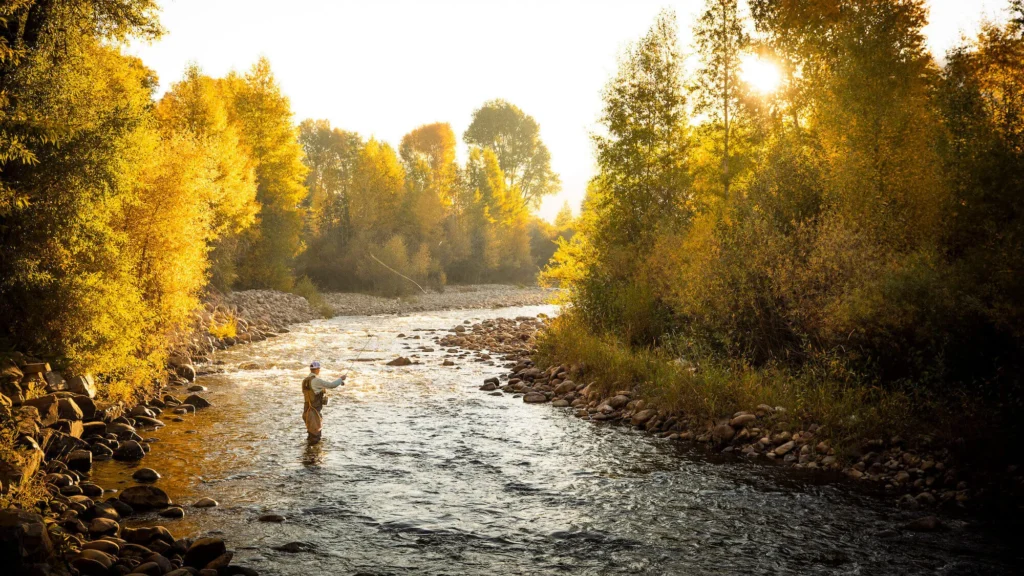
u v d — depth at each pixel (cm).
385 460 1080
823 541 750
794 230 1422
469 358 2347
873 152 1377
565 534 774
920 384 1138
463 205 7700
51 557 581
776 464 1060
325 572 661
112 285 1282
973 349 1103
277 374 1938
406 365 2167
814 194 1491
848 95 1478
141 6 1423
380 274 5822
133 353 1498
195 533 751
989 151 1128
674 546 739
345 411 1453
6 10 1072
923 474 940
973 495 862
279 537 749
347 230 6247
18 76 1139
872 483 955
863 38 1562
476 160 8062
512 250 8169
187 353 2102
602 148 2252
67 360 1201
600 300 2123
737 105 2139
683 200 2183
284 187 4559
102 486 895
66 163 1164
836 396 1195
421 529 786
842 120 1474
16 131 945
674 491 931
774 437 1139
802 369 1352
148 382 1447
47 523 671
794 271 1351
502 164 9744
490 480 982
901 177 1305
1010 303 998
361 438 1220
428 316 4506
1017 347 1029
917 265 1173
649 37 2211
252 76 4453
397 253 5828
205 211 2020
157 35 1460
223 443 1160
